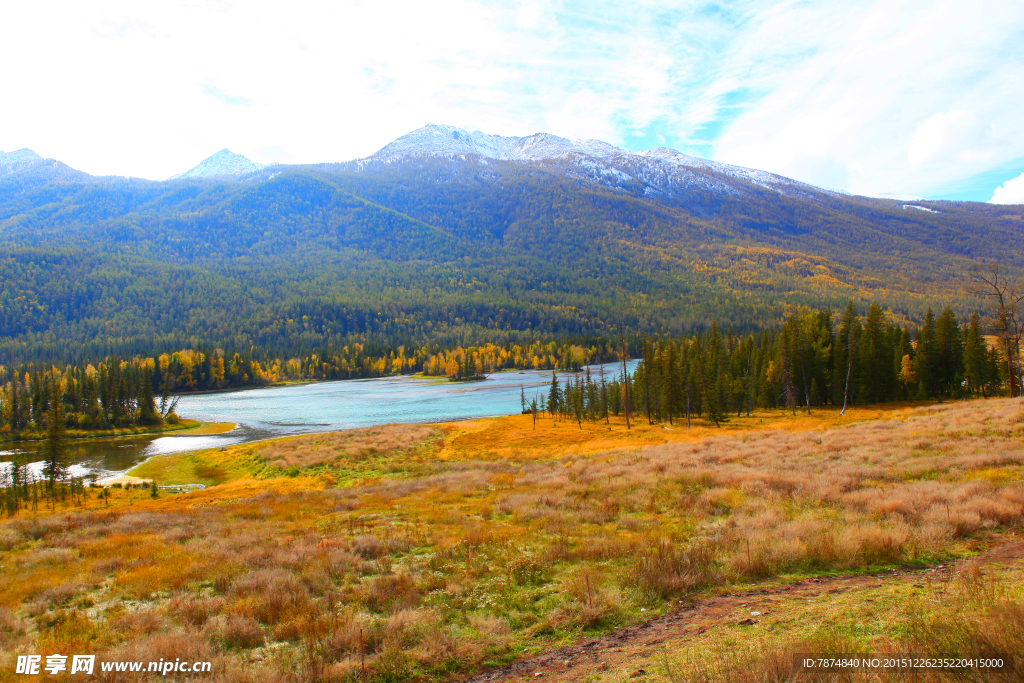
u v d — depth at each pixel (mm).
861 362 72188
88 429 90812
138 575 13047
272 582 11227
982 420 29859
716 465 26234
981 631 5637
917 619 6527
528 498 21188
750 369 84938
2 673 7469
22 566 15242
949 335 71062
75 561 15641
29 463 66562
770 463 24984
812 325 82312
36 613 10672
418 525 17906
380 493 28750
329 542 14984
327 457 53438
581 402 78188
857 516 12820
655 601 8875
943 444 23562
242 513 24500
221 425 94938
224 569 12883
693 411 76750
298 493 33375
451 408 110562
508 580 10570
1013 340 56594
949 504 12547
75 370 131500
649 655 6793
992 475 15773
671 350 75938
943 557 9773
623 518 16047
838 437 31766
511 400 122625
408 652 7441
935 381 71250
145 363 151500
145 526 21500
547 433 65125
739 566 10055
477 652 7441
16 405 91250
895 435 28766
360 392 151750
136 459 67375
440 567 11992
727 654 6379
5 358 192750
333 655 7637
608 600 8734
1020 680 4785
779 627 7137
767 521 13383
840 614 7332
